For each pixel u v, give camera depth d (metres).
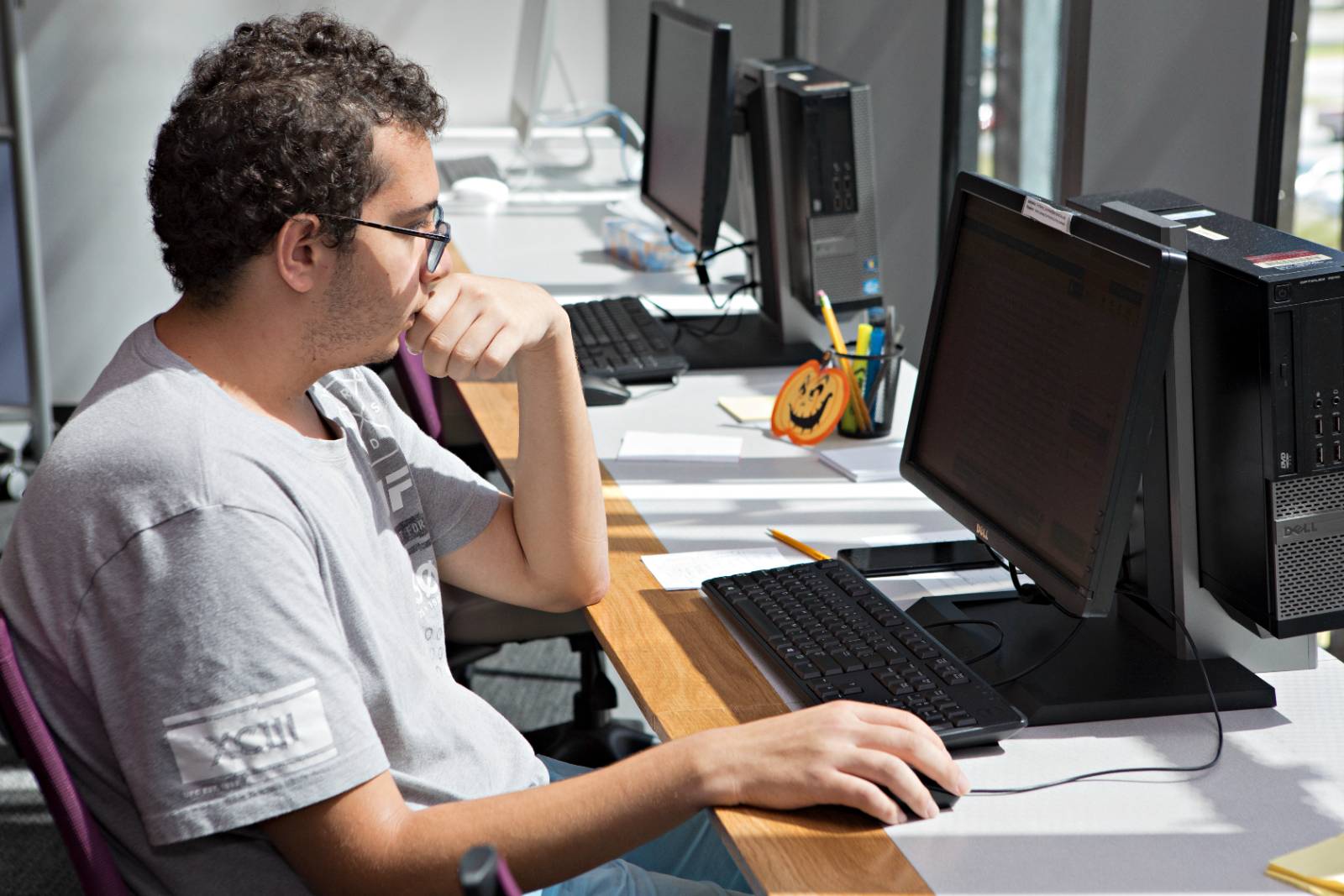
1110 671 1.20
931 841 0.96
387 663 1.05
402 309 1.04
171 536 0.89
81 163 3.77
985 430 1.33
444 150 3.83
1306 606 1.14
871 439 1.88
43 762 0.89
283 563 0.92
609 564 1.47
